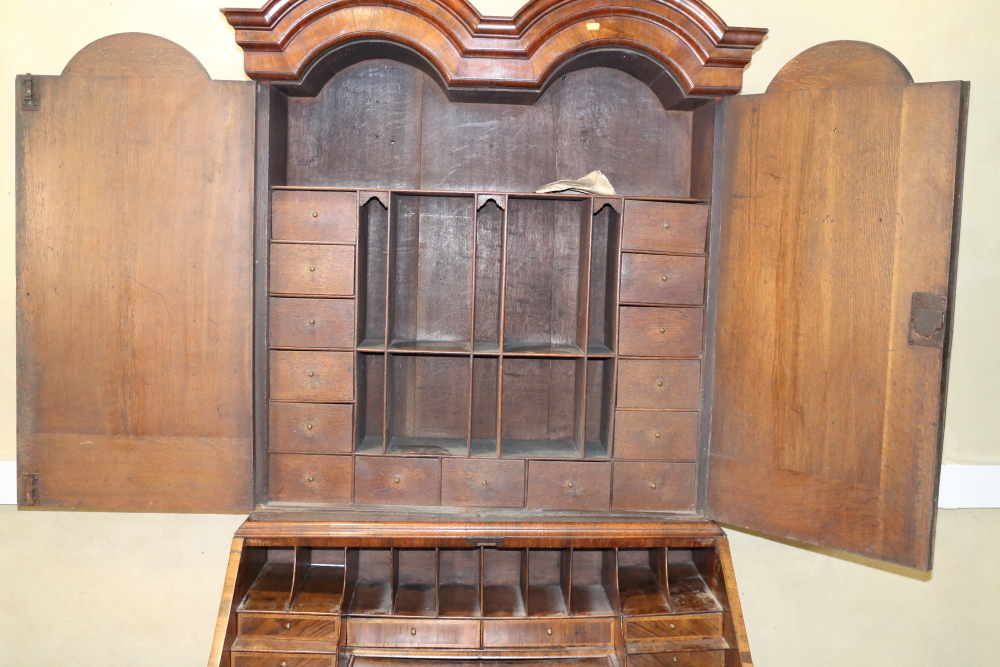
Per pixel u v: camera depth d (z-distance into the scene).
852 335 1.74
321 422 1.98
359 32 1.87
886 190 1.68
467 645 1.93
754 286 1.90
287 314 1.96
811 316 1.81
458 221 2.21
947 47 2.40
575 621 1.96
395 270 2.21
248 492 1.94
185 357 1.91
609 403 2.06
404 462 2.00
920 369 1.64
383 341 2.13
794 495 1.85
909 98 1.64
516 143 2.19
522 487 2.02
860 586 2.57
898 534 1.69
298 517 1.93
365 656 1.89
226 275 1.89
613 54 1.98
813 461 1.82
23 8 2.32
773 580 2.57
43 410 1.91
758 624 2.58
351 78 2.15
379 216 2.20
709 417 2.01
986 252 2.43
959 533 2.52
